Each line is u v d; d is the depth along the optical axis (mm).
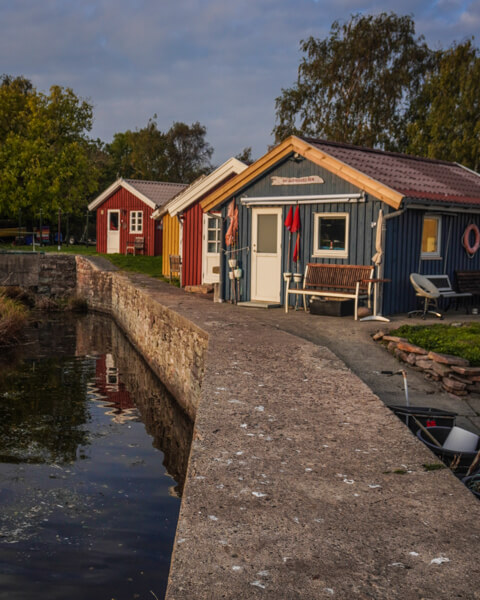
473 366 7648
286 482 3770
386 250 12242
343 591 2580
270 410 5332
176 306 13617
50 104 41906
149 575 5395
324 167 12977
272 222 14500
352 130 36656
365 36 36000
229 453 4262
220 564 2795
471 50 34188
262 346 8422
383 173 13086
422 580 2668
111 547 5938
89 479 7883
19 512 6766
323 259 13406
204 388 6070
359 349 9305
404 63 36094
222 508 3387
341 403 5590
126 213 35562
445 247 13844
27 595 5008
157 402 12125
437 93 35281
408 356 8500
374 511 3371
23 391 12945
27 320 22812
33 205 40688
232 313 12414
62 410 11500
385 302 12352
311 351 8117
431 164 16625
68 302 27562
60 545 5957
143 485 7695
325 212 13281
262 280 14758
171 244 24719
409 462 4137
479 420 6469
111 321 24047
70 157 40688
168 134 68000
